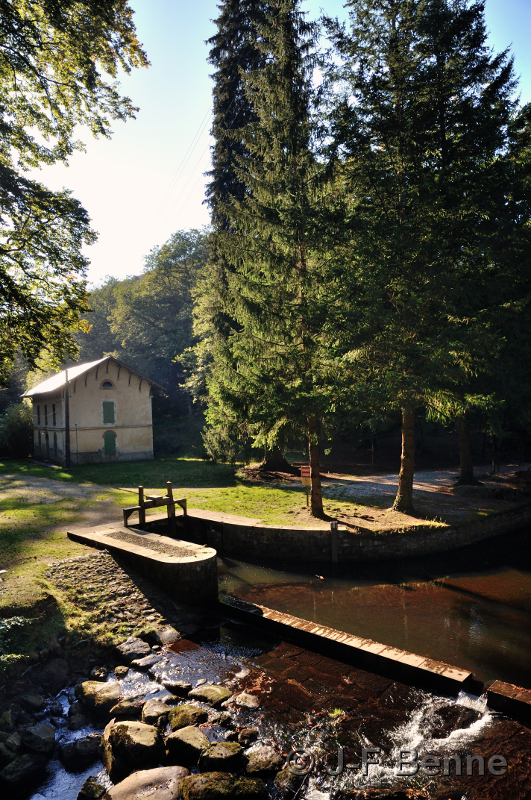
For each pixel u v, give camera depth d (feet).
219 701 23.75
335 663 28.09
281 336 52.37
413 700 23.97
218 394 53.31
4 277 40.65
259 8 82.33
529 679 26.99
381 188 51.96
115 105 43.42
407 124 51.39
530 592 41.06
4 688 24.62
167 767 19.63
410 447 56.49
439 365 45.98
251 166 54.90
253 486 77.82
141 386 118.21
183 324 181.78
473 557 50.34
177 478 86.07
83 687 25.49
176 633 31.73
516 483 75.77
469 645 31.19
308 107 53.98
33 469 102.32
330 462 110.73
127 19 39.86
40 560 38.86
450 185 50.55
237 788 17.71
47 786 19.44
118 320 202.18
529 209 56.49
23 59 37.58
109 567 38.45
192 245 196.34
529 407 64.28
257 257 51.52
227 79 84.33
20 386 187.11
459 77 54.24
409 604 38.42
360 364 50.78
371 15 57.98
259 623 33.06
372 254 49.67
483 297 55.62
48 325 46.06
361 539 48.60
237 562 49.49
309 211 49.39
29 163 44.01
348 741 20.74
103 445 111.86
